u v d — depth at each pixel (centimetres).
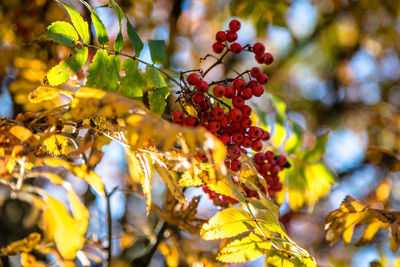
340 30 645
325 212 543
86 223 187
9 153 174
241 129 219
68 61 192
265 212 204
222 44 233
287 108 613
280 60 630
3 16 263
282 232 191
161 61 214
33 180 407
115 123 188
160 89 208
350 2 621
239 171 232
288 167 284
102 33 196
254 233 191
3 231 385
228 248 189
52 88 171
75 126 196
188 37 544
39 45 266
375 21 634
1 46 267
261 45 231
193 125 203
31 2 265
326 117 657
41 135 185
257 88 224
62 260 243
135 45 206
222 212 191
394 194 465
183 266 314
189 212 274
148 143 179
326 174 306
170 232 317
